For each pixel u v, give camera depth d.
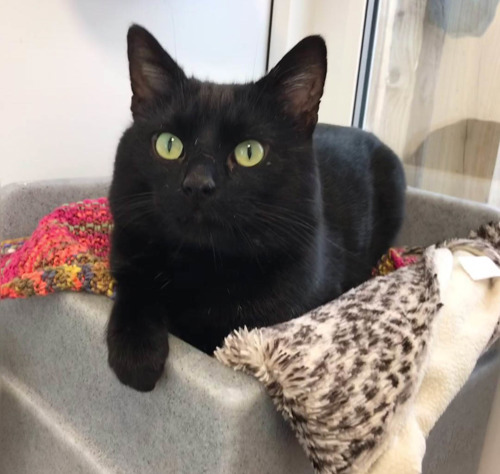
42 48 0.94
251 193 0.65
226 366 0.55
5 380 0.82
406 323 0.63
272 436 0.54
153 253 0.69
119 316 0.63
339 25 1.33
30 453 0.79
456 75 1.30
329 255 0.86
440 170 1.37
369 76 1.40
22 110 0.95
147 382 0.56
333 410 0.52
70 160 1.03
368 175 1.10
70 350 0.69
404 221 1.20
